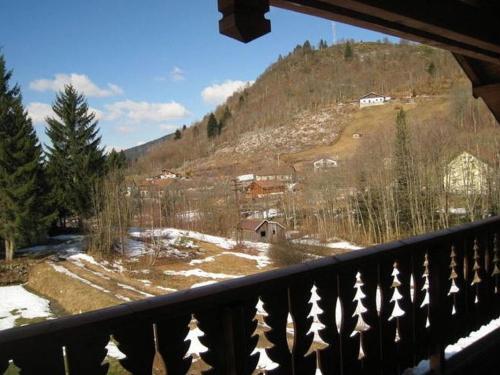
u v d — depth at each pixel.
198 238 35.50
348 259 2.01
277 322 1.76
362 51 128.88
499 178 26.47
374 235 31.27
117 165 38.59
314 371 1.90
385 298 2.25
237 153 86.69
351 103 97.50
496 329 3.24
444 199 28.80
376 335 2.21
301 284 1.84
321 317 1.93
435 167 29.27
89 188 33.19
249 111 114.56
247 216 40.31
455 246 2.79
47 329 1.13
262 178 55.41
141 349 1.36
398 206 30.12
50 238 34.31
